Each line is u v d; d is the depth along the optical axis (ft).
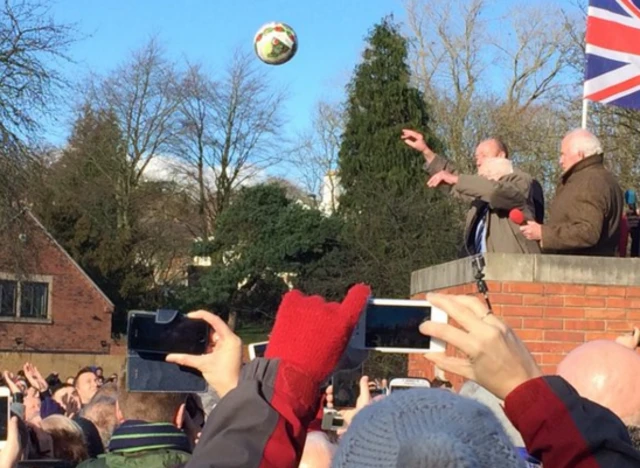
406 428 4.69
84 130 164.25
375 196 104.53
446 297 6.70
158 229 163.53
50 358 138.21
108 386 17.98
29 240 98.89
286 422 6.89
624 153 82.17
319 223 122.62
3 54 90.27
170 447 11.69
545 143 110.63
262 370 7.09
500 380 6.48
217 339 8.18
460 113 129.90
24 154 93.04
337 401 11.39
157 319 8.31
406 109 129.80
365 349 8.80
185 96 165.07
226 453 6.75
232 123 166.81
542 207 26.48
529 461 7.24
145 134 164.76
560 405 6.40
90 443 16.58
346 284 101.19
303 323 7.20
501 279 24.79
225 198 165.99
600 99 29.50
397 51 130.72
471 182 24.40
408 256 96.63
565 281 24.85
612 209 24.47
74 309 140.67
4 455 13.42
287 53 31.68
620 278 24.89
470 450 4.56
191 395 14.15
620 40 29.58
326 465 9.66
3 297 135.03
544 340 24.73
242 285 135.64
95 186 161.48
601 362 8.55
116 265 153.38
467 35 131.64
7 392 14.38
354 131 130.21
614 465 6.28
